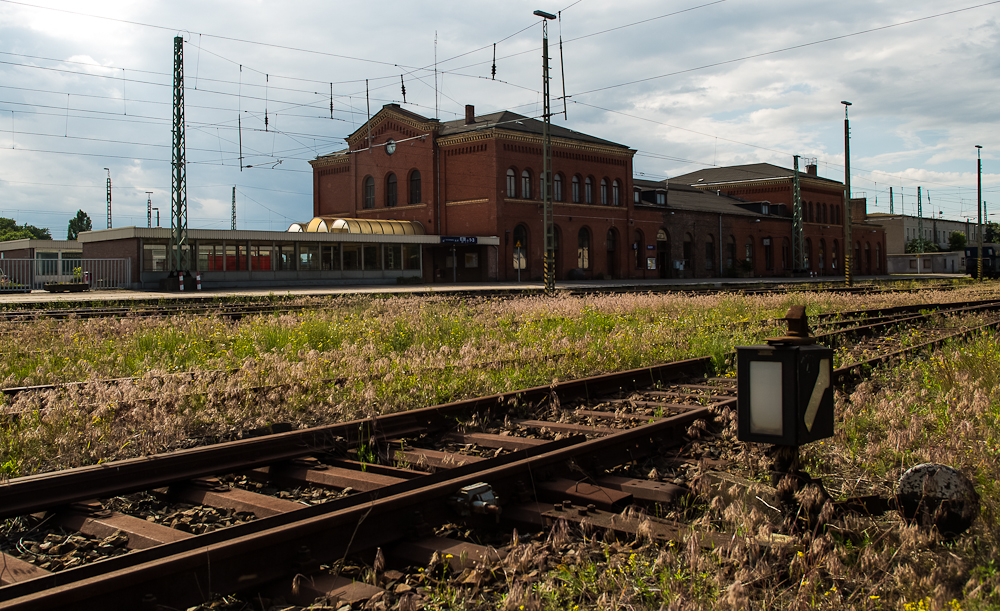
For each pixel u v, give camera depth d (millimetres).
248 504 3930
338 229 43281
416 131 50188
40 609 2398
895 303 20375
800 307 3592
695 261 60500
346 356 8977
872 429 5398
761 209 69312
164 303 21797
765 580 2986
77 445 5035
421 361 8508
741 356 3584
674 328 12898
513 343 10148
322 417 6250
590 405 7117
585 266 52469
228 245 36750
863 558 3109
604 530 3623
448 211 49156
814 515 3459
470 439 5645
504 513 3873
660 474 4730
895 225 102562
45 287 31984
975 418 5348
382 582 3082
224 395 6426
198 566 2791
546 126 27516
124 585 2588
